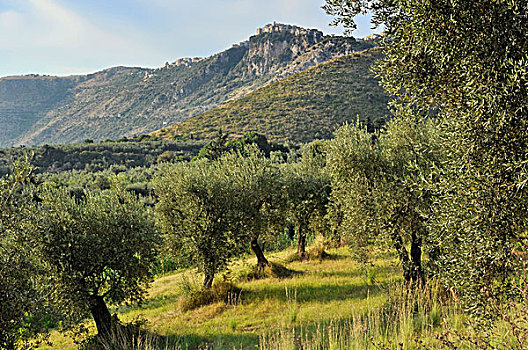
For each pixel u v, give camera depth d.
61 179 51.44
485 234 4.43
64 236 10.24
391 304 8.03
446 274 5.38
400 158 11.51
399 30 5.25
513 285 4.42
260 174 18.92
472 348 4.68
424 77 5.35
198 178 15.98
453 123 4.89
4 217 7.15
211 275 15.52
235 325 11.62
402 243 11.04
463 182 4.65
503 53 4.37
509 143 4.27
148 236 11.80
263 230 18.08
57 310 9.56
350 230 12.14
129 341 10.26
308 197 22.56
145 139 105.25
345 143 12.83
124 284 11.31
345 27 5.98
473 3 4.47
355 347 6.00
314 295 14.09
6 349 7.02
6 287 7.00
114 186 12.67
